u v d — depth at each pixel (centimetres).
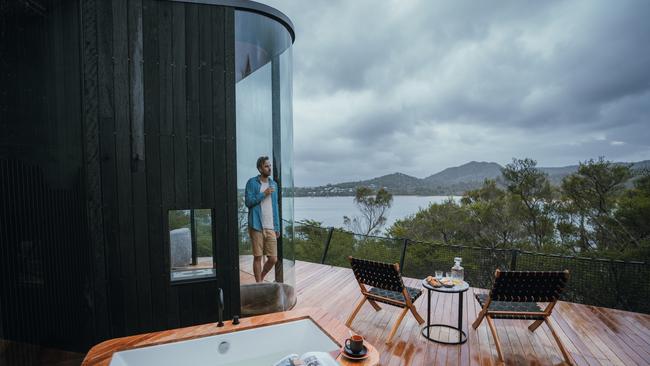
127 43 332
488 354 332
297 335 322
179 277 359
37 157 288
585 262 508
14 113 272
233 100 371
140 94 337
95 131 323
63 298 306
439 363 314
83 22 317
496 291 333
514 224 870
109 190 329
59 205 304
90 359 249
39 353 291
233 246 377
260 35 400
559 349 342
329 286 540
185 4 350
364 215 1140
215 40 362
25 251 282
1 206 266
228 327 300
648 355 329
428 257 654
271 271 417
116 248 332
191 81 354
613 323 404
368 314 434
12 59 269
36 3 288
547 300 335
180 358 278
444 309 451
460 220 958
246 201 395
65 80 309
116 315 333
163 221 347
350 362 239
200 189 361
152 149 342
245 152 392
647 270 464
